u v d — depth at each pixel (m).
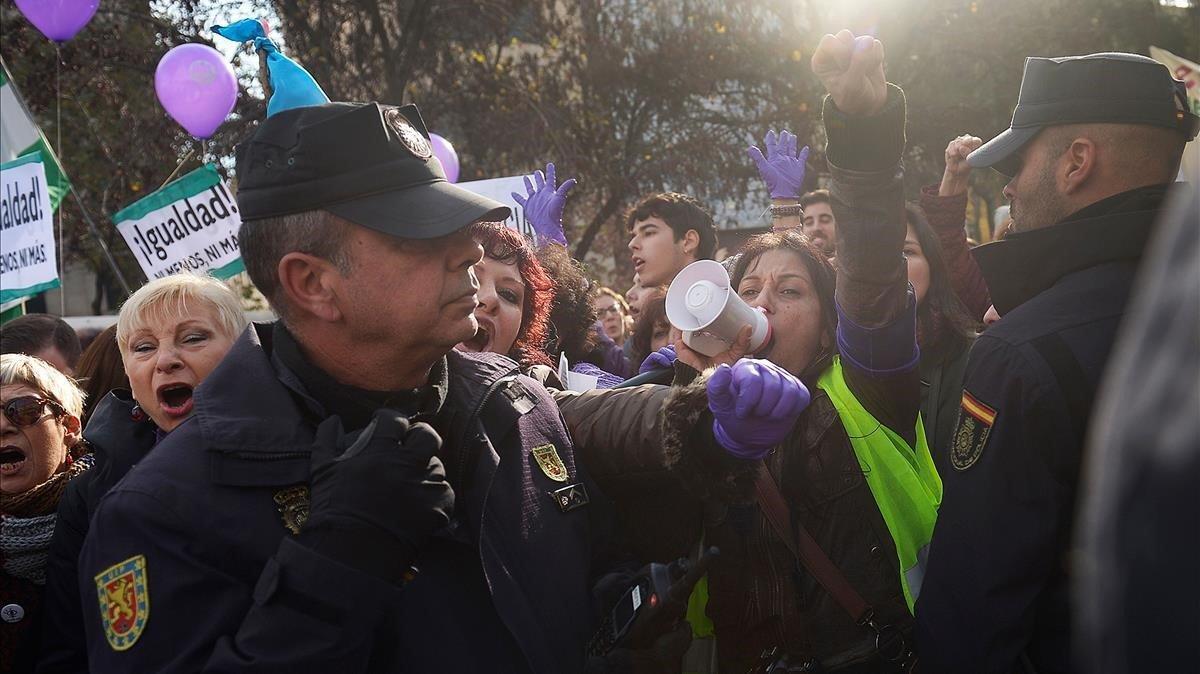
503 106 12.23
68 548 2.12
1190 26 11.73
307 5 11.10
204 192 5.36
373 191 1.45
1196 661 0.61
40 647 2.17
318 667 1.30
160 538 1.41
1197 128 1.88
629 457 1.72
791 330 2.17
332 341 1.52
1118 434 0.65
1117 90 1.88
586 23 12.55
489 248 2.40
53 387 2.39
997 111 11.80
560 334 3.32
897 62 11.34
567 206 12.68
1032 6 11.72
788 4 12.17
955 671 1.79
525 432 1.66
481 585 1.55
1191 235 0.63
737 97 13.05
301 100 1.63
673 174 12.55
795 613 2.03
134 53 11.35
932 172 12.10
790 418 1.48
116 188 12.01
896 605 2.05
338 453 1.40
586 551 1.67
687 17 12.56
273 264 1.50
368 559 1.32
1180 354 0.61
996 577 1.74
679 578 1.54
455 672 1.48
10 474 2.31
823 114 1.83
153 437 2.29
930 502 2.04
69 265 14.59
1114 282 1.79
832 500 2.07
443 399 1.59
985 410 1.80
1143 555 0.62
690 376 2.14
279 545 1.41
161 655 1.38
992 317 3.14
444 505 1.39
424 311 1.48
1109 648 0.67
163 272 5.36
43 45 11.02
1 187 5.63
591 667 1.55
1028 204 2.00
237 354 1.57
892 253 1.88
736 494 1.61
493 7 12.16
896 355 1.99
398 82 11.48
